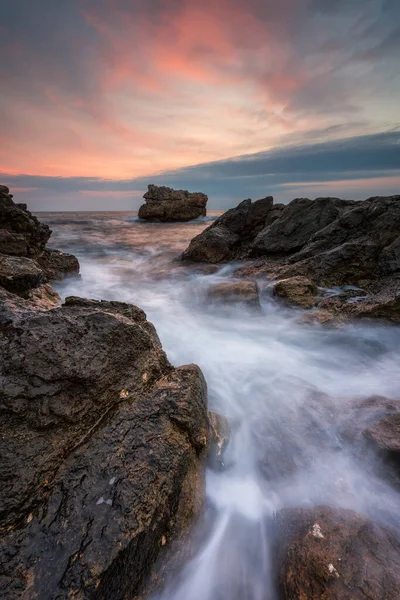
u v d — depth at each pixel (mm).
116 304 5484
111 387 3775
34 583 2330
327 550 2844
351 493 3824
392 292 9109
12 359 3320
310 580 2682
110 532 2658
